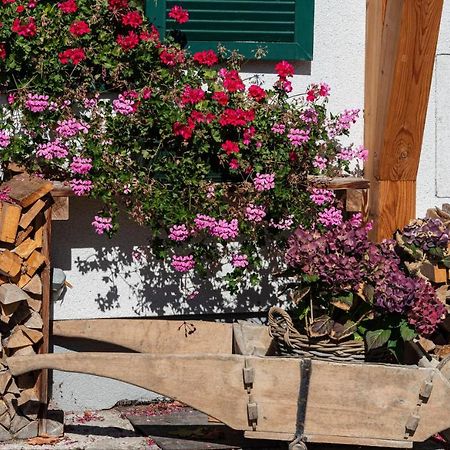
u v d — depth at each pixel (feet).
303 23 19.95
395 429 16.38
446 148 21.20
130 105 18.49
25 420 17.92
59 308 19.62
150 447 17.72
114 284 19.86
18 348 17.57
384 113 19.33
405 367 16.22
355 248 17.16
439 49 20.90
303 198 19.26
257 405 16.30
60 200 18.38
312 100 19.16
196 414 19.67
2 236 17.08
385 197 19.79
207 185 18.80
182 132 18.42
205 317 20.51
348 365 16.19
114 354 16.28
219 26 19.72
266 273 20.47
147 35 18.79
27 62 18.47
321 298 17.16
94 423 19.13
